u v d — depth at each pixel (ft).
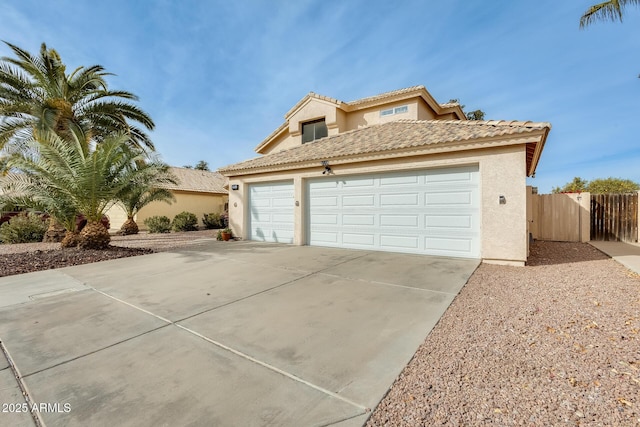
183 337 12.28
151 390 8.75
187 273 23.58
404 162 29.86
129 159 35.37
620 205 38.11
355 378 9.16
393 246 31.37
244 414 7.64
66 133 41.86
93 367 10.07
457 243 27.78
